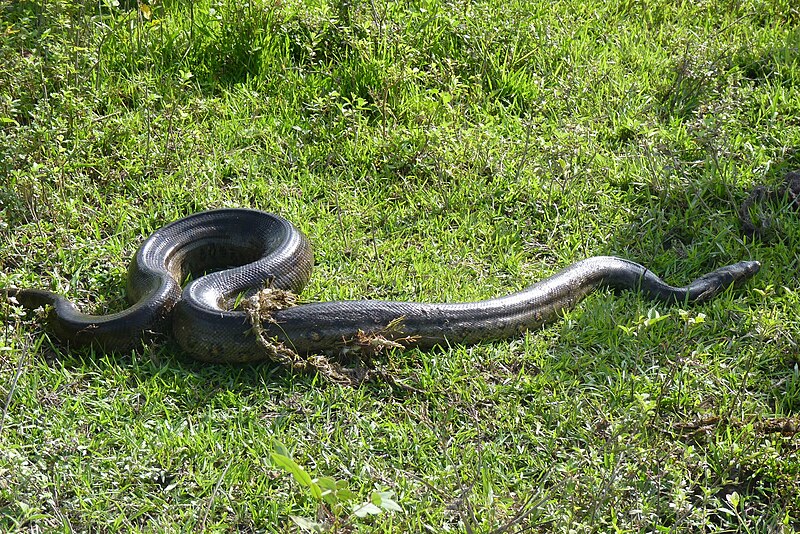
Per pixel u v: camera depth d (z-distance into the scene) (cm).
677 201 843
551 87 989
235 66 988
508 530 480
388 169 859
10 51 883
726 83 997
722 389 620
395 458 564
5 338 629
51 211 768
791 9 1162
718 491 554
